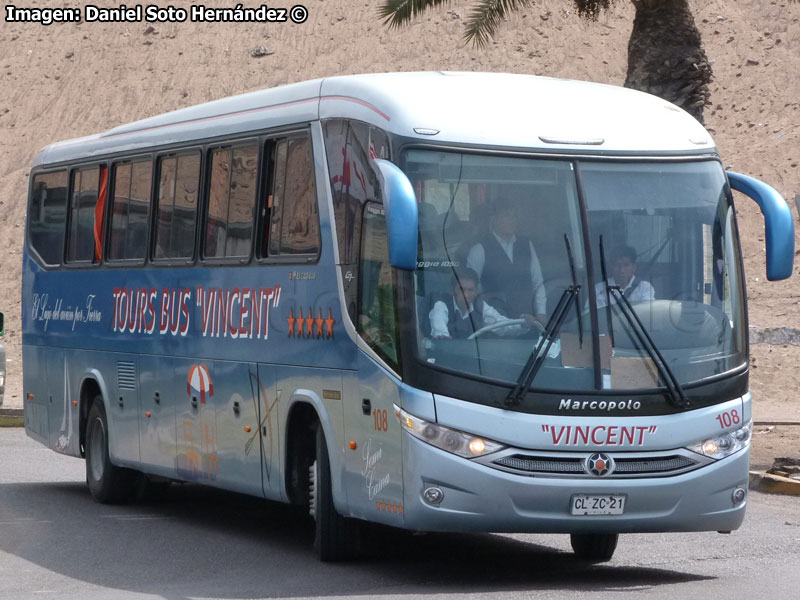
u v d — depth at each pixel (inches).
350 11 4308.6
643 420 781.3
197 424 1051.3
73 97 4183.1
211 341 1024.2
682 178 831.7
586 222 800.9
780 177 3120.1
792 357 2363.4
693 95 1731.1
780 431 1695.4
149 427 1136.8
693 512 792.3
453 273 783.1
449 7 4160.9
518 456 766.5
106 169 1240.8
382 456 798.5
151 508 1195.9
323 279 874.1
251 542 989.8
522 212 798.5
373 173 820.0
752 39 3801.7
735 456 805.9
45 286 1366.9
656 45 1733.5
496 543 984.9
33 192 1412.4
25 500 1231.5
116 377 1197.7
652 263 808.3
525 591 776.9
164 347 1103.6
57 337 1328.7
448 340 773.3
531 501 764.0
